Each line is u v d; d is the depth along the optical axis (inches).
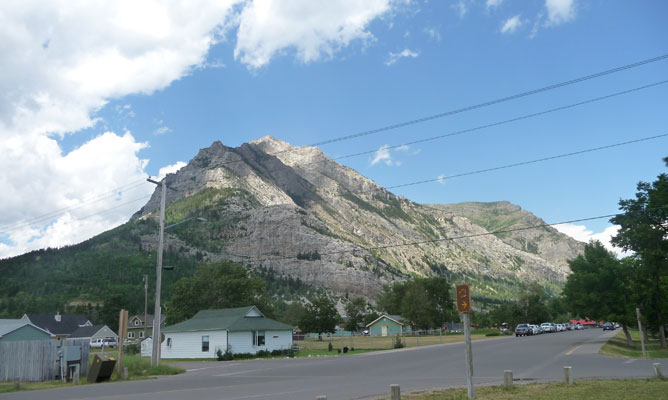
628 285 1780.3
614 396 515.2
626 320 1760.6
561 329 3976.4
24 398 693.3
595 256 2007.9
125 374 1052.5
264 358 1950.1
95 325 4594.0
